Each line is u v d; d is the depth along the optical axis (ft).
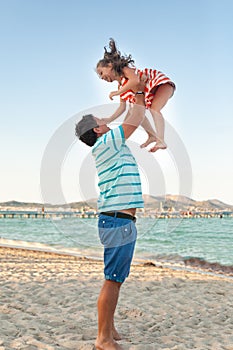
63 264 30.09
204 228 64.34
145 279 23.30
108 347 10.44
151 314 15.49
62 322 13.91
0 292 18.06
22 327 13.19
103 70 10.50
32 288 19.25
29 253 41.73
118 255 10.24
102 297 10.45
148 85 10.48
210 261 40.50
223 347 12.10
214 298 19.11
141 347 11.44
